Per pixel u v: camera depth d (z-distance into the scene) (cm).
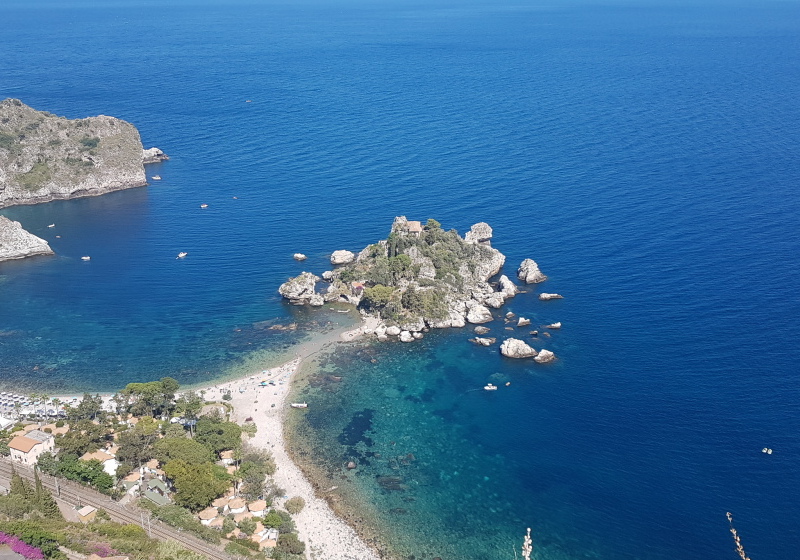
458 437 18238
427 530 15212
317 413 19325
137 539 14012
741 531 14625
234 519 15188
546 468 16950
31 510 14650
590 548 14600
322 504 15912
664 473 16412
